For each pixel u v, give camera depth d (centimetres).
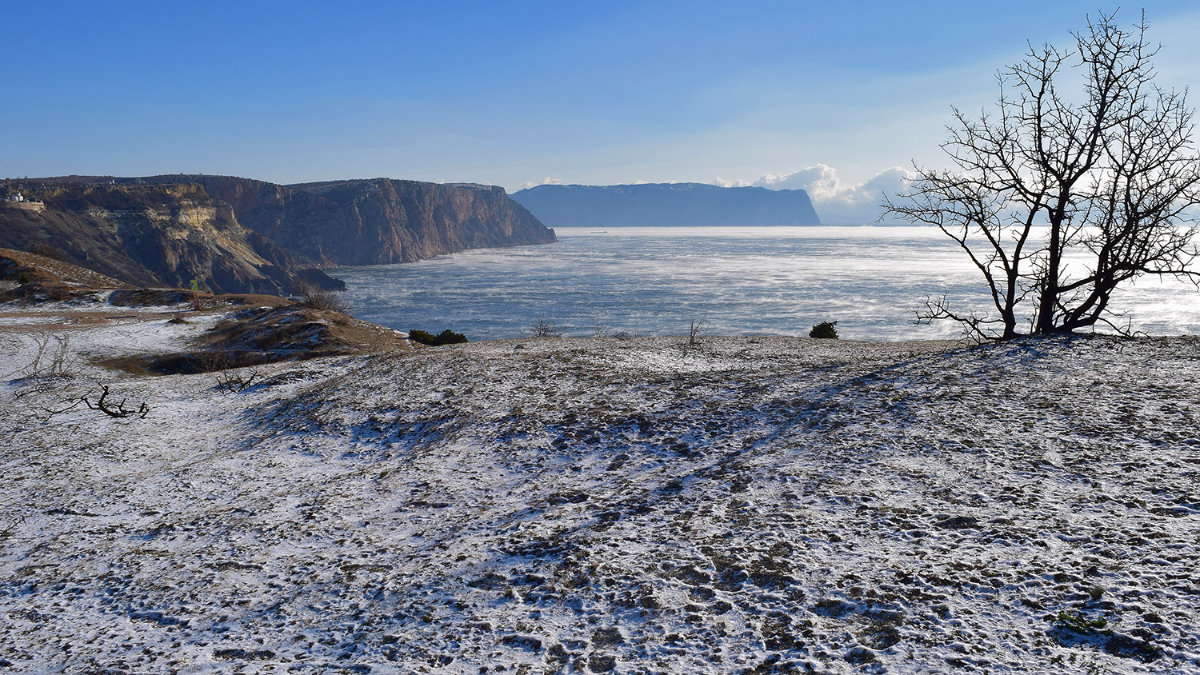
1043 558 568
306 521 977
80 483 1388
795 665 473
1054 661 439
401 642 583
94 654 654
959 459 831
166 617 721
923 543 624
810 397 1242
